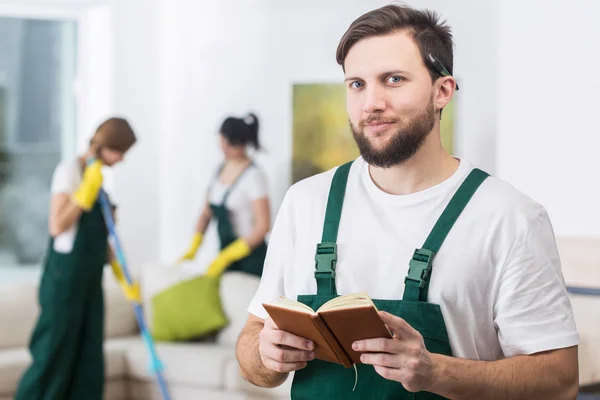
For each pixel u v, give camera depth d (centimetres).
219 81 655
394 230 164
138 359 511
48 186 677
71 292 453
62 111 678
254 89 640
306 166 621
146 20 677
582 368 336
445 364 148
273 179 630
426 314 156
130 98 676
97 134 454
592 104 377
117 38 669
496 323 160
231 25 648
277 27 630
